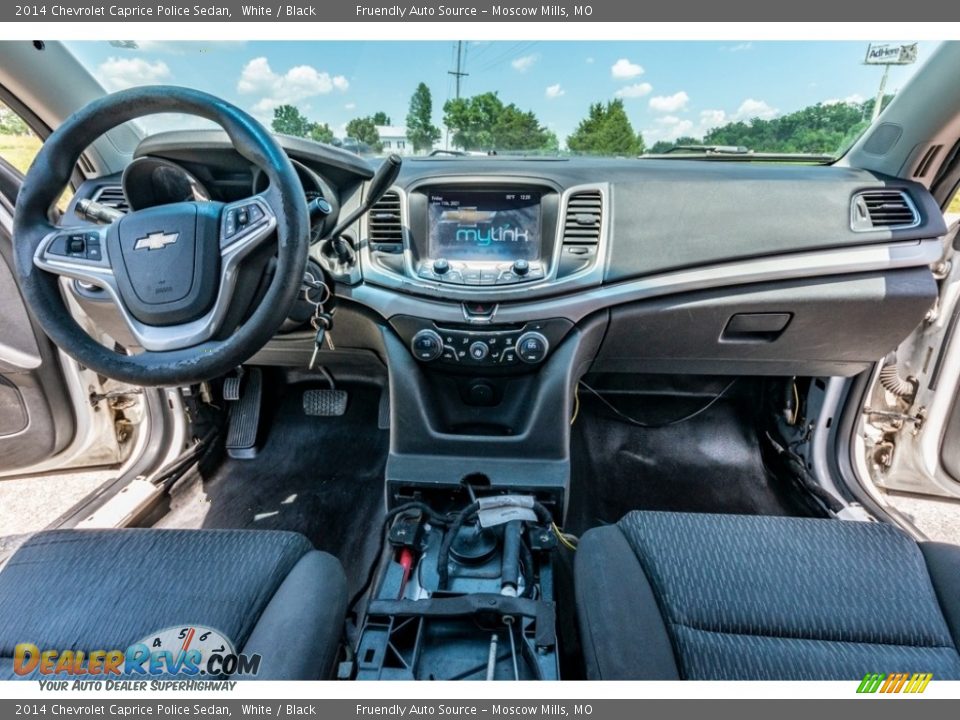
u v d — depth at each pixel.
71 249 0.77
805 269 1.18
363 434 1.85
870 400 1.49
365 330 1.33
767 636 0.71
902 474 1.51
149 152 0.88
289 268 0.72
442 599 0.89
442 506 1.30
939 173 1.19
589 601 0.78
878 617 0.73
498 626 0.87
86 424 1.54
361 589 1.31
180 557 0.82
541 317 1.22
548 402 1.28
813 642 0.70
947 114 1.07
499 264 1.24
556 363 1.27
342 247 1.19
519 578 1.00
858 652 0.69
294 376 1.87
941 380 1.36
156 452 1.59
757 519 0.90
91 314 1.20
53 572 0.79
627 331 1.27
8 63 1.10
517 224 1.23
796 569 0.79
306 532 1.51
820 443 1.48
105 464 1.67
